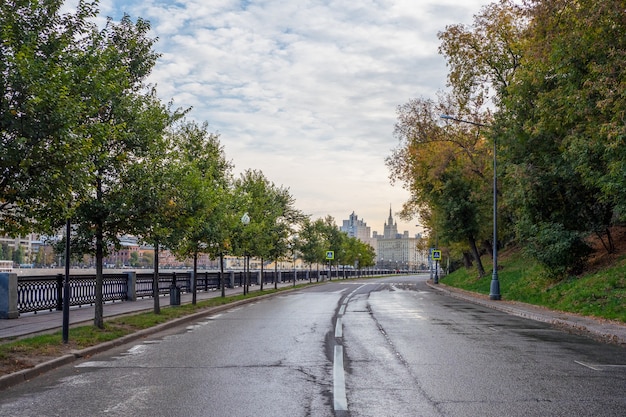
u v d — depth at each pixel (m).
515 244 48.06
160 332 14.23
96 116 12.62
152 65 14.60
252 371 8.58
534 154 24.59
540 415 6.00
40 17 9.65
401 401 6.60
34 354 9.60
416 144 40.06
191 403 6.53
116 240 13.17
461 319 17.70
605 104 13.72
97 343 11.27
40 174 8.12
